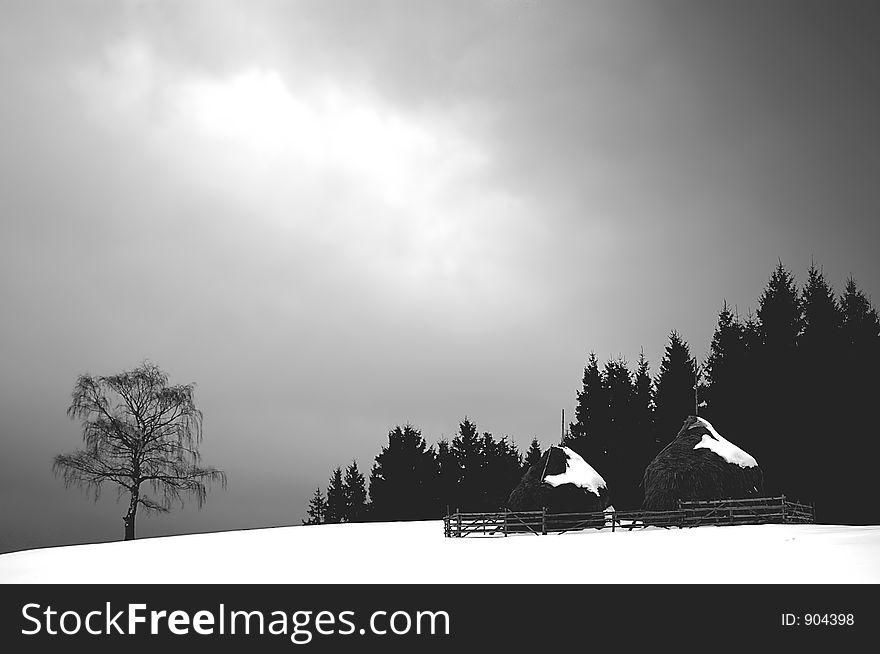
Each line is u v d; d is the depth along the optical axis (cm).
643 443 7950
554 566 2723
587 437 8244
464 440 10450
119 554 4006
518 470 10462
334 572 2886
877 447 6019
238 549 4084
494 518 4431
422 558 3219
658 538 3450
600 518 4338
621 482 7944
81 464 6034
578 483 4419
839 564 2422
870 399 6169
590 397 8356
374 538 4559
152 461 6150
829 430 6116
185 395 6341
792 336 6806
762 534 3359
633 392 8281
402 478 9712
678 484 4219
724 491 4188
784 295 6994
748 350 6944
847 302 6938
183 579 2872
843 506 5969
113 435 6078
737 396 6750
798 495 6075
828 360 6359
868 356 6334
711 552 2827
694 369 7919
